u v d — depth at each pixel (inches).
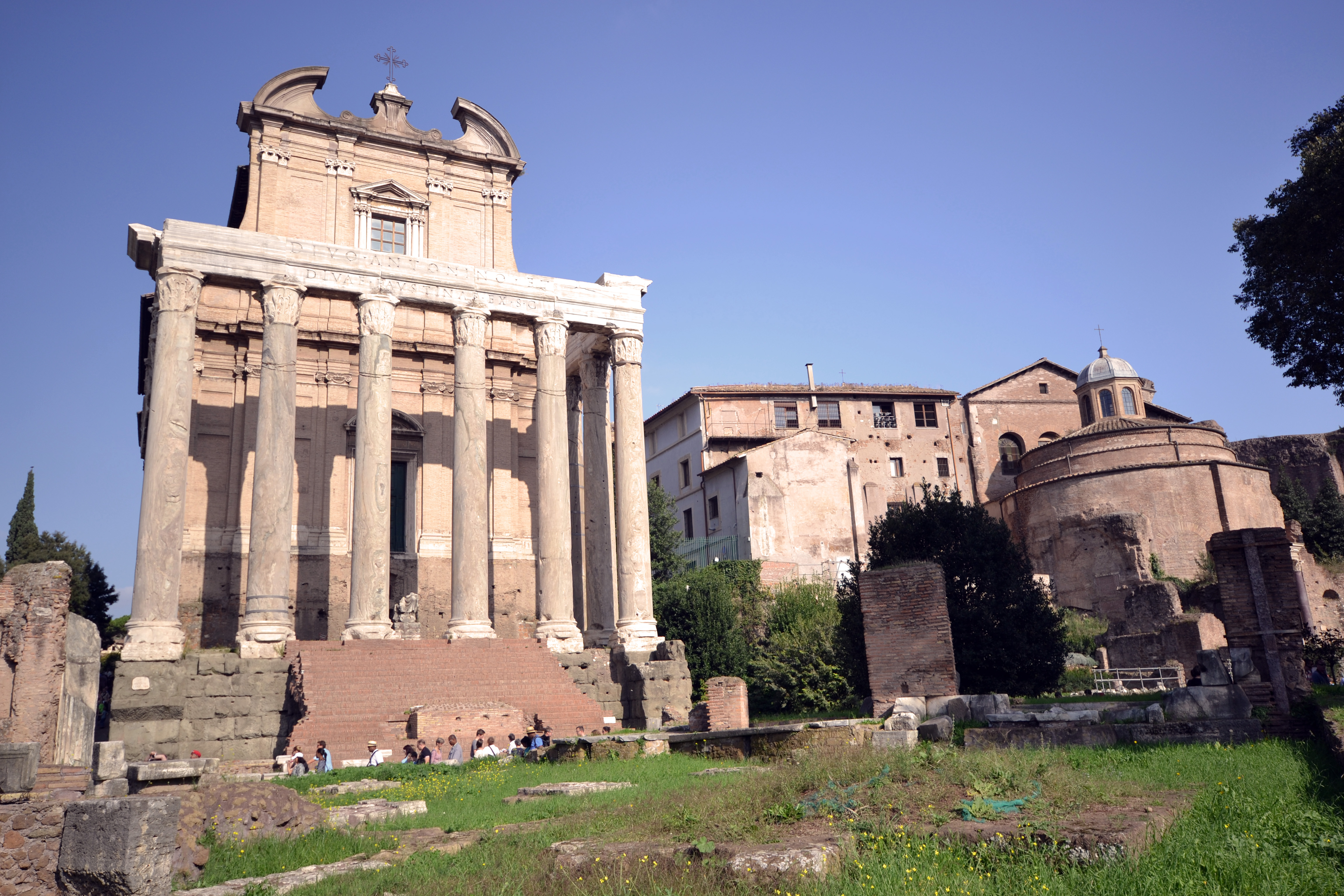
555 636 1373.0
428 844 512.7
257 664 1167.6
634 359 1544.0
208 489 1449.3
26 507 2516.0
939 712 820.6
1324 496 2409.0
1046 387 2780.5
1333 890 312.5
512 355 1691.7
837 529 2297.0
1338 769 522.3
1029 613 1282.0
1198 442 2252.7
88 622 1039.0
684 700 1343.5
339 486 1534.2
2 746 466.0
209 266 1288.1
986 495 2637.8
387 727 1063.0
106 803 419.2
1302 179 988.6
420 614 1546.5
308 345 1567.4
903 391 2664.9
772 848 366.9
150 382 1647.4
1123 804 429.4
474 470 1370.6
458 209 1684.3
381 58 1700.3
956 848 364.2
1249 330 1115.9
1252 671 724.7
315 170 1577.3
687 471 2571.4
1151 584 1897.1
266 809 557.9
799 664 1526.8
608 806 557.6
